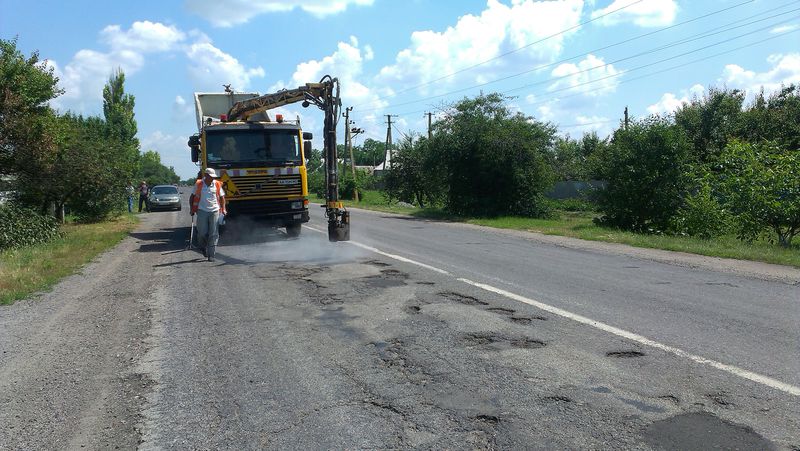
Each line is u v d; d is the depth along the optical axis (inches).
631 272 380.2
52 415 157.9
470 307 271.0
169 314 267.3
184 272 386.0
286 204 552.1
